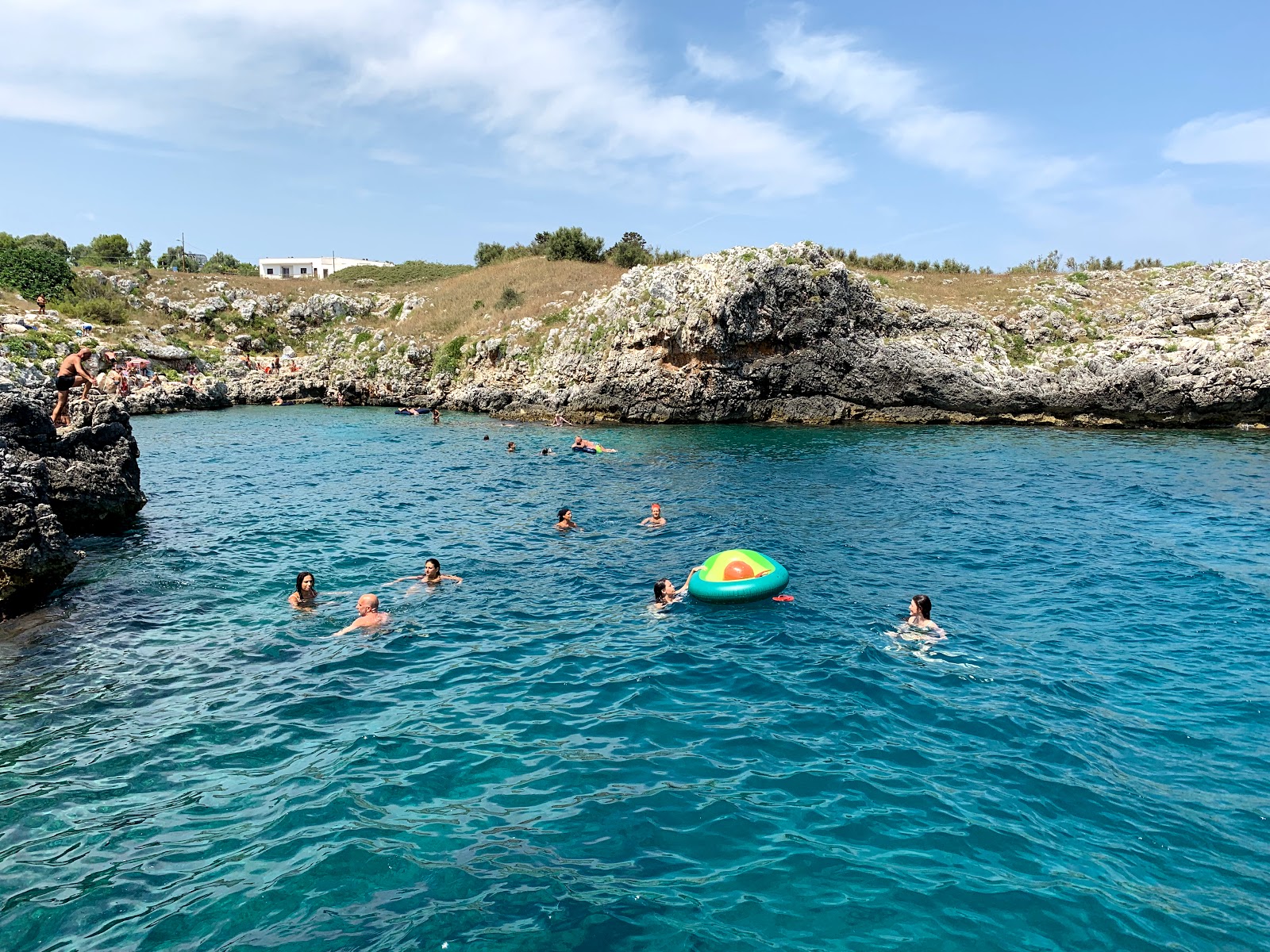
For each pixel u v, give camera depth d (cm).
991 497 2167
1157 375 3650
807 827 671
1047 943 530
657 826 675
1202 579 1396
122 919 559
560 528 1834
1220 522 1836
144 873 613
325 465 2848
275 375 5672
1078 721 869
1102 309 4391
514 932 543
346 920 557
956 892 585
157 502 2139
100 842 656
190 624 1198
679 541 1714
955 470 2609
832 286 4034
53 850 645
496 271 7038
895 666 1030
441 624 1206
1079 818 683
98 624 1195
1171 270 4872
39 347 4306
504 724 873
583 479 2542
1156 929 543
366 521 1920
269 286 7169
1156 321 4041
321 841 656
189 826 679
